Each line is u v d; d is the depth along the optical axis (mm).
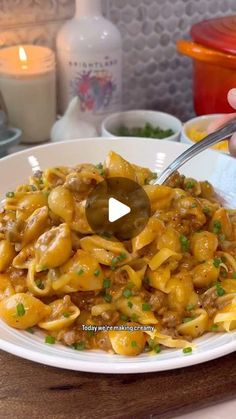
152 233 415
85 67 633
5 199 475
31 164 532
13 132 619
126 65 714
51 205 420
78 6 625
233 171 521
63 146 547
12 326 390
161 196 439
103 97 654
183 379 373
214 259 426
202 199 485
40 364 381
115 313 403
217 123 532
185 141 590
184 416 373
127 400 360
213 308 409
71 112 617
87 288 401
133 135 641
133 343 378
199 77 648
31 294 406
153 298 409
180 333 400
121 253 409
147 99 751
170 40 722
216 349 356
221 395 367
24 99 628
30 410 354
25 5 628
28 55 628
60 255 397
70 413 352
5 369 378
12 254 426
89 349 387
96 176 426
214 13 735
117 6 671
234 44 590
